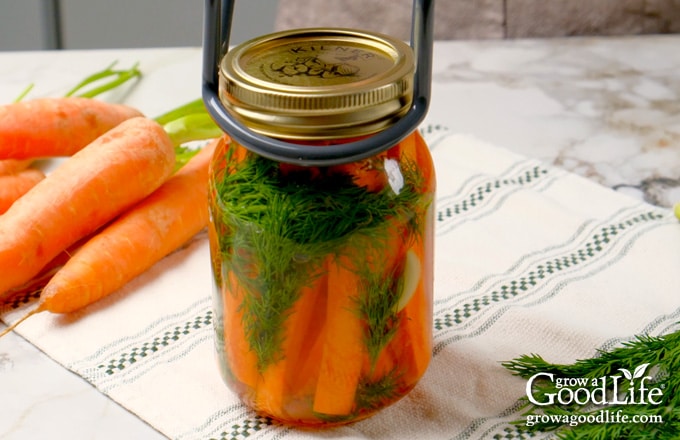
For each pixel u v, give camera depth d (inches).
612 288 25.2
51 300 24.3
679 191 28.4
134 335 24.4
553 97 32.4
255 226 20.5
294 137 20.1
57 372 23.5
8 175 27.8
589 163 29.6
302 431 22.2
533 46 35.7
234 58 20.9
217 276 21.7
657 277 25.5
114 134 26.5
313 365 21.3
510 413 22.5
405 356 21.8
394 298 21.1
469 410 22.5
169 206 26.3
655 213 27.3
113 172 25.8
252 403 22.1
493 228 27.2
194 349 24.0
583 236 26.8
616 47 35.3
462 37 39.0
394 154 21.0
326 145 20.3
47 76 33.3
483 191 28.4
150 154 26.2
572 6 37.7
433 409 22.6
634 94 32.4
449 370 23.4
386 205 20.6
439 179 28.9
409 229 20.9
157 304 25.3
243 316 21.3
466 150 29.8
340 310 20.8
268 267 20.6
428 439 22.0
